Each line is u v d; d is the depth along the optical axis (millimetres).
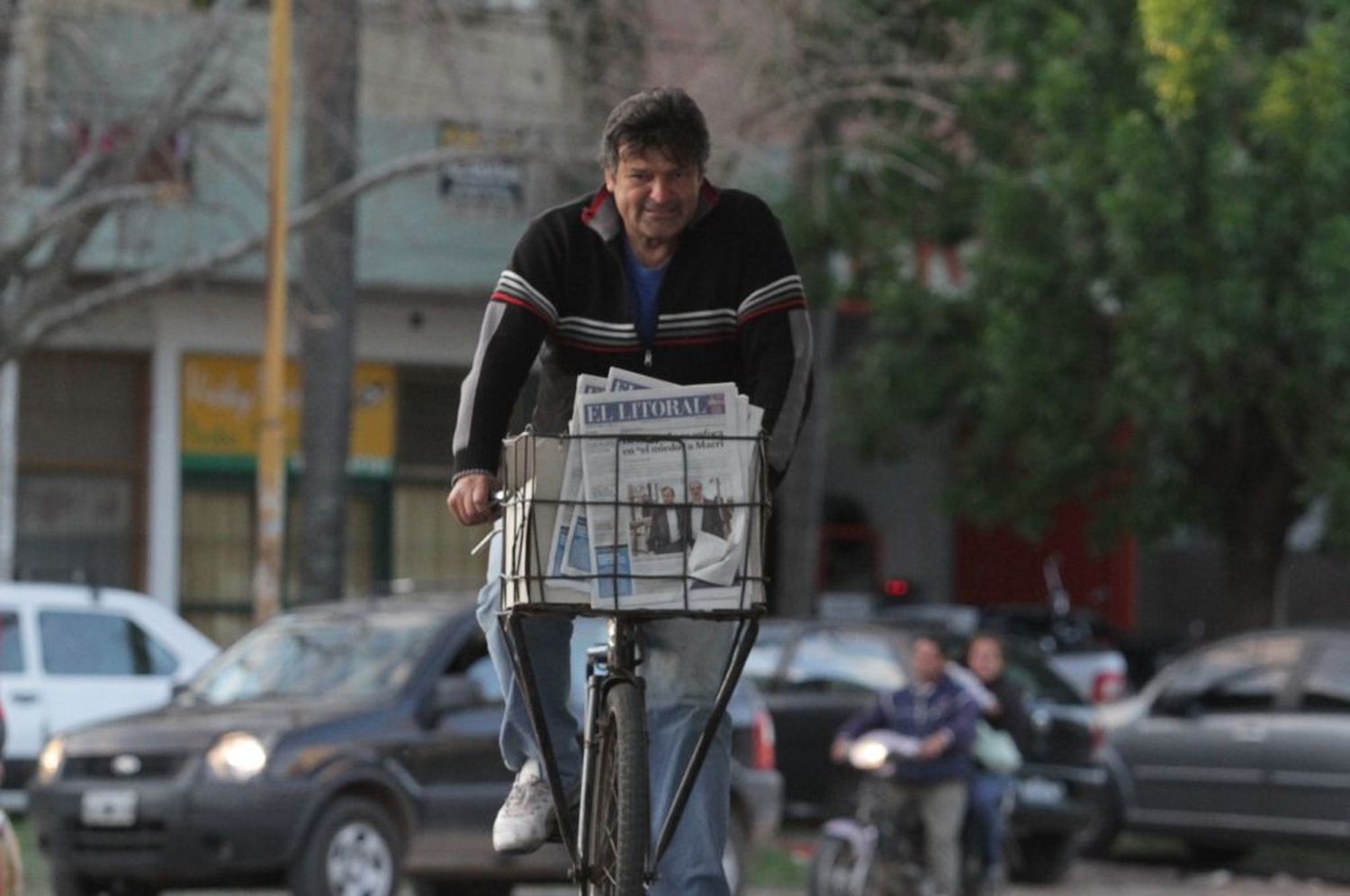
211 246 70250
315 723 39188
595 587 15039
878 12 67000
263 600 53094
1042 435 66875
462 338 78438
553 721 16734
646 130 15805
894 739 42500
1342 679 56188
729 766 16703
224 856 38219
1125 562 99250
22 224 62938
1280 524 67812
